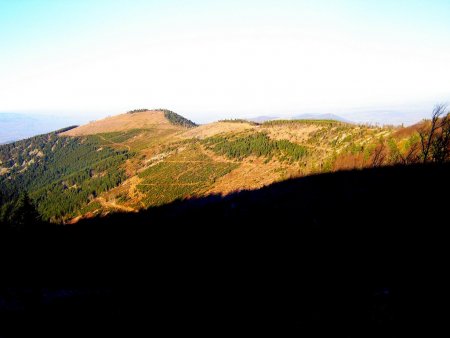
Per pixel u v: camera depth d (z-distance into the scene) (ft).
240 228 236.22
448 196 98.99
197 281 119.96
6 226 264.93
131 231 354.13
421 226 96.02
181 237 265.95
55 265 216.74
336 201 216.13
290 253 138.92
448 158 105.70
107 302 96.94
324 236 143.64
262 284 101.19
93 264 218.18
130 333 81.41
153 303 95.40
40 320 88.02
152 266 188.34
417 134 248.52
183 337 78.02
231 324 78.23
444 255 77.15
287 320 71.77
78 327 84.94
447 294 59.67
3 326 86.02
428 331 52.37
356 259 97.55
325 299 75.25
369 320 59.67
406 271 76.79
